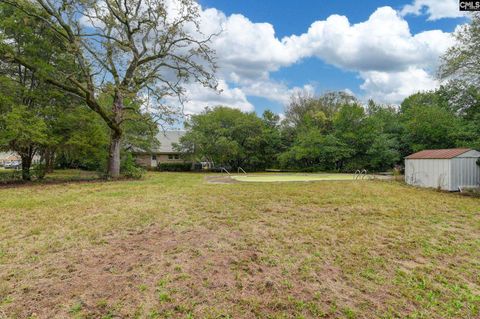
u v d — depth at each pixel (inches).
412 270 126.6
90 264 125.7
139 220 205.2
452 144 651.5
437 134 664.4
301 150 933.8
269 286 108.4
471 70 405.4
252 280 113.0
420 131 700.0
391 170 837.2
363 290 107.6
